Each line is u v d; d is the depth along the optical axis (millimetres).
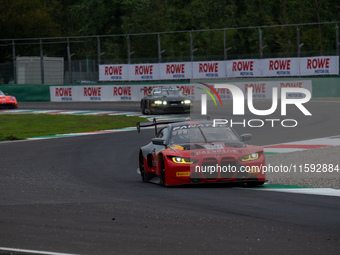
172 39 149375
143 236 18531
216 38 162000
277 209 23453
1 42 170625
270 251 16469
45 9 188125
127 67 113125
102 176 36000
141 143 54938
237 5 163875
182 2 157875
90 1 177125
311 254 16109
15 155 47938
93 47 179250
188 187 30672
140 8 172000
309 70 98062
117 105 107812
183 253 16328
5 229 19781
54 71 118750
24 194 28281
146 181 33750
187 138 32312
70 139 60500
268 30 138000
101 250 16734
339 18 147125
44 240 18062
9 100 102188
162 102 85312
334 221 20844
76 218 21766
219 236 18453
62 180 34031
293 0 147000
